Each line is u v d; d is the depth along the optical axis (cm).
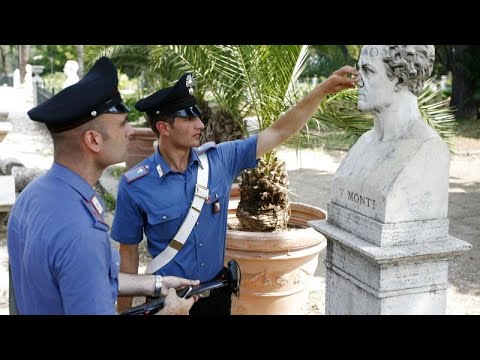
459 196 679
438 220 217
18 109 1058
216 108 482
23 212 152
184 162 230
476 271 436
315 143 435
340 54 443
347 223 234
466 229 543
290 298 336
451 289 401
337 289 247
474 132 1123
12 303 165
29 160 839
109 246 150
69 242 138
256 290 329
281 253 318
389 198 208
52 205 144
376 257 203
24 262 145
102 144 151
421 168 210
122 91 1338
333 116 338
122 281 203
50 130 149
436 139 210
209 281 229
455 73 1305
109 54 591
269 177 358
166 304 179
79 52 1071
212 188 232
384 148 222
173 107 218
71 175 149
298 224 397
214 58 386
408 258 209
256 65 351
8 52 2822
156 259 231
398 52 205
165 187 227
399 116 218
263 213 361
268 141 244
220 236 239
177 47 396
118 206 231
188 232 227
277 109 354
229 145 243
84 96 147
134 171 230
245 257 318
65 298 138
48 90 1398
